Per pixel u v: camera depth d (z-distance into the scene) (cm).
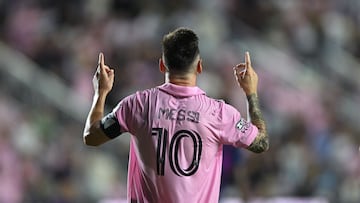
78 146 3541
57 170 3466
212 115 1462
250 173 3353
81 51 4012
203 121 1455
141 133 1459
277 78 4116
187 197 1444
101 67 1486
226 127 1464
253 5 4441
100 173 3462
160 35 4075
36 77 3712
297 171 3622
